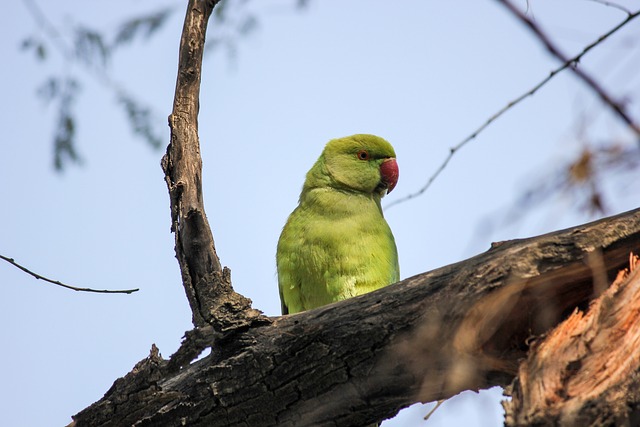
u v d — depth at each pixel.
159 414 7.54
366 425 7.47
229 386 7.37
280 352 7.20
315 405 7.25
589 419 5.54
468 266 6.76
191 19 8.61
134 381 7.48
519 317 6.73
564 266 6.58
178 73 8.57
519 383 5.96
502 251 6.71
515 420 5.74
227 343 7.38
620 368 5.76
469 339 6.66
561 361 5.96
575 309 6.45
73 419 7.75
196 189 8.19
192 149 8.34
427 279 6.94
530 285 6.66
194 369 7.57
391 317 6.90
